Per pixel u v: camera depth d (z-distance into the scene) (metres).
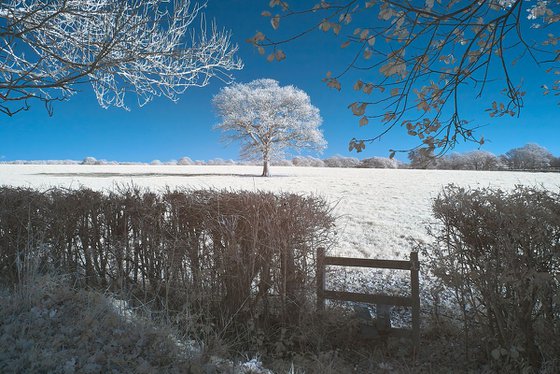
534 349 3.78
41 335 3.51
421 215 14.66
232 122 42.97
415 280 4.80
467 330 4.32
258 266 4.93
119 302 4.61
